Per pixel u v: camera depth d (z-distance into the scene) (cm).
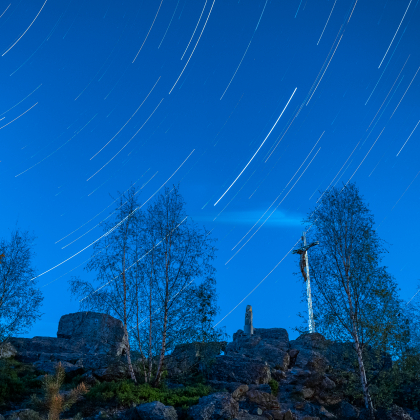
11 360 3459
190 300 3350
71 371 3194
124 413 2597
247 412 2734
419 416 3123
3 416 2406
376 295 3300
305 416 2805
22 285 3638
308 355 3731
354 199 3625
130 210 3522
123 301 3300
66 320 4162
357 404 3253
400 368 3400
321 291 3434
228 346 4100
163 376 3288
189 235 3503
